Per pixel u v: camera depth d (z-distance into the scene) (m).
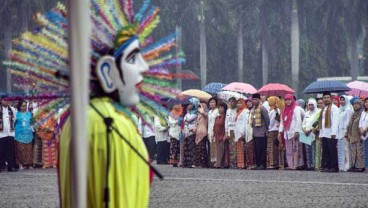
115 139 8.62
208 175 34.66
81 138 7.80
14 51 9.27
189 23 105.38
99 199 8.55
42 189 28.41
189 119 40.88
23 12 85.56
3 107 39.28
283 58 106.00
